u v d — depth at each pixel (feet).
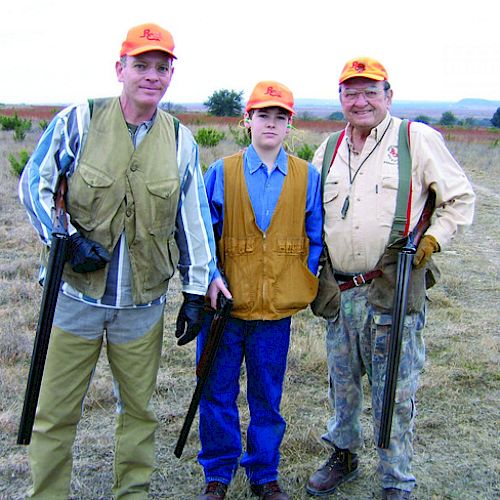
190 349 15.40
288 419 12.25
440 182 8.51
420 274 8.81
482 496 10.17
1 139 64.39
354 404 9.70
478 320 18.07
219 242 9.09
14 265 21.24
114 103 7.84
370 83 8.47
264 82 8.64
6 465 10.45
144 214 7.84
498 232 30.81
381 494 10.14
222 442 9.46
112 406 12.61
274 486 9.63
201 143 59.41
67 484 8.77
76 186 7.68
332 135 9.45
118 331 8.36
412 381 9.09
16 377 13.38
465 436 11.91
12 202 31.91
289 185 8.89
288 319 9.32
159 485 10.21
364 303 9.04
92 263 7.67
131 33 7.59
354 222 8.80
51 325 7.63
